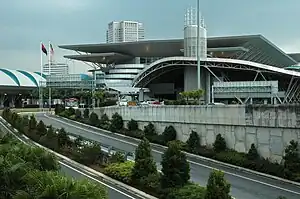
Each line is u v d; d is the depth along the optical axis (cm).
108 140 4622
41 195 1245
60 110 7712
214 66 9988
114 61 14788
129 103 8081
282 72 9488
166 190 2141
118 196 2273
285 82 10269
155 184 2302
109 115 5759
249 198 2231
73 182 1297
